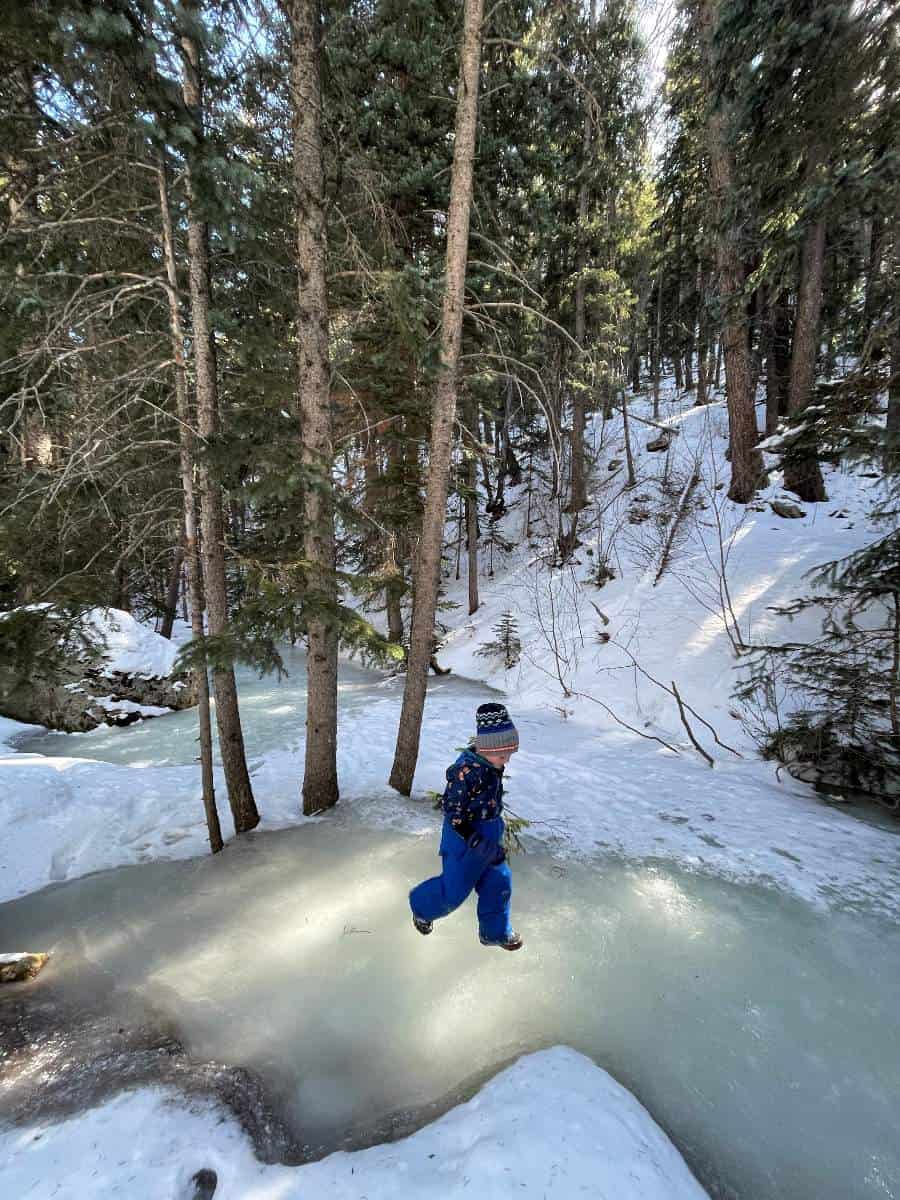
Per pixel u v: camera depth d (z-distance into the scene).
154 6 2.84
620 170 11.86
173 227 4.11
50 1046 2.61
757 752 6.80
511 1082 2.34
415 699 5.50
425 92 7.36
